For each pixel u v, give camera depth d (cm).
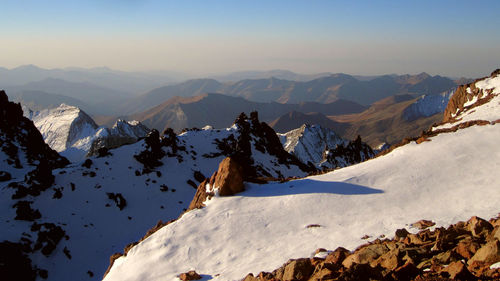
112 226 7981
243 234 3259
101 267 6819
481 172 3269
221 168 4284
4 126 11125
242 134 12862
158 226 4022
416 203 3081
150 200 9206
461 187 3117
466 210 2691
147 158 10725
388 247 2045
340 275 1644
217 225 3506
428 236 2153
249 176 4712
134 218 8431
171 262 3136
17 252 6238
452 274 1385
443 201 2980
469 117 5916
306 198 3622
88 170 9538
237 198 3972
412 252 1823
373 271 1620
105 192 8912
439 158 3716
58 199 8112
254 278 2283
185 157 12000
